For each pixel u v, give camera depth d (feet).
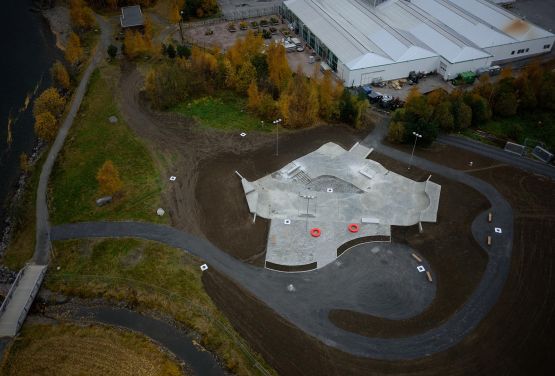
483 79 302.04
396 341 173.68
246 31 412.77
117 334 181.27
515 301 186.80
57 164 262.47
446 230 217.97
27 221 228.43
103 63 359.25
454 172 253.24
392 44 345.72
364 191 240.32
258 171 254.27
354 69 324.80
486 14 395.14
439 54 342.44
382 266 202.28
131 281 197.57
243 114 299.99
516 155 266.16
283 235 216.74
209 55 323.98
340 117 293.23
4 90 336.70
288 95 290.35
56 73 321.52
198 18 437.17
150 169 255.29
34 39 403.75
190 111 303.27
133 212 228.84
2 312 186.09
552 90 291.58
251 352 171.42
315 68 335.88
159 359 172.35
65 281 199.72
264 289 192.95
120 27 413.39
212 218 225.76
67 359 172.45
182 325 183.21
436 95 285.84
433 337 174.50
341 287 193.67
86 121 295.69
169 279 197.77
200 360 171.73
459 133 284.20
